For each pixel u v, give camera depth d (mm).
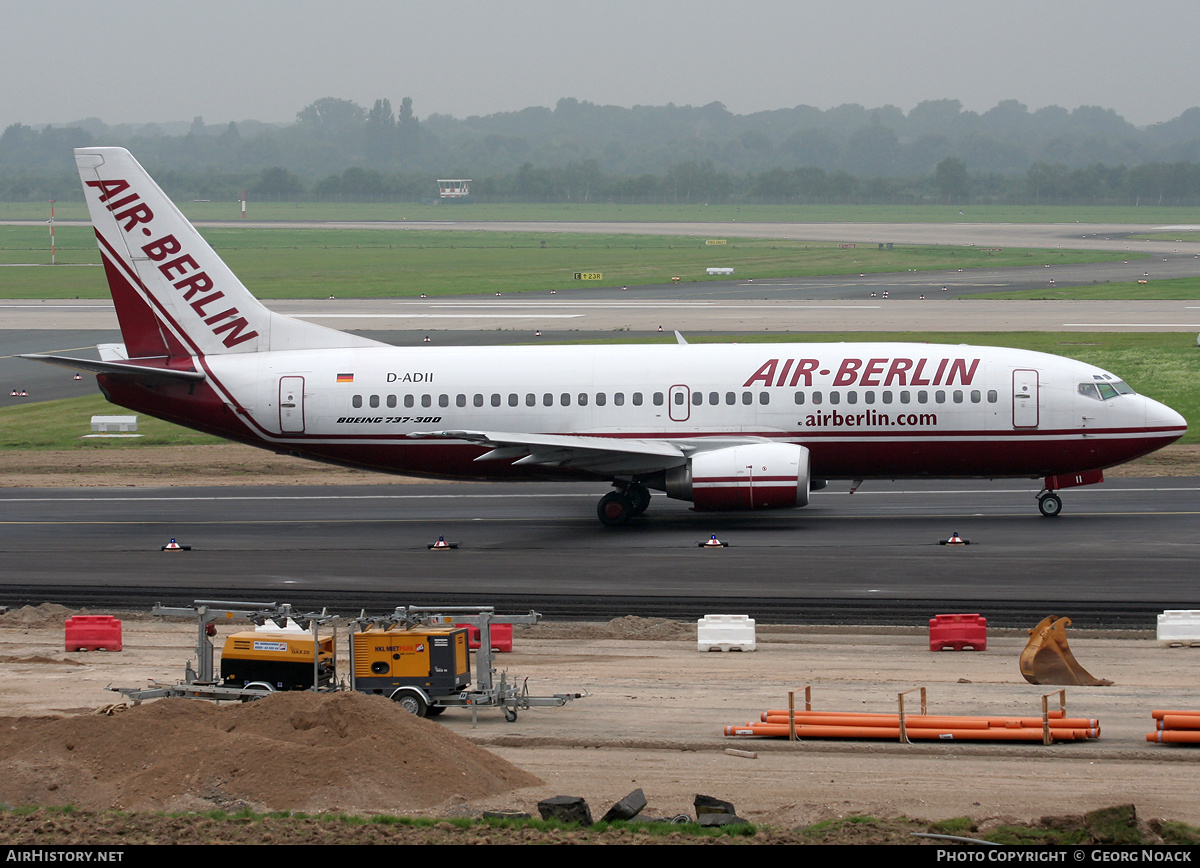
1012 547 156750
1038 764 81312
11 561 159125
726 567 149875
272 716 83000
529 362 184500
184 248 185625
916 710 92875
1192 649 112125
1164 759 81812
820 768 81125
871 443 176875
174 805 73438
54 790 75625
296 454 188000
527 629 123812
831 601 132250
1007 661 108812
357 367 185250
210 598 138125
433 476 189625
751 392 178500
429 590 140875
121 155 183250
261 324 188625
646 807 74000
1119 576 139625
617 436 179875
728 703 96562
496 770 79688
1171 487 197625
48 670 108875
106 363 179500
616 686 102500
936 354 178750
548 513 191125
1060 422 173375
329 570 151875
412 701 93250
